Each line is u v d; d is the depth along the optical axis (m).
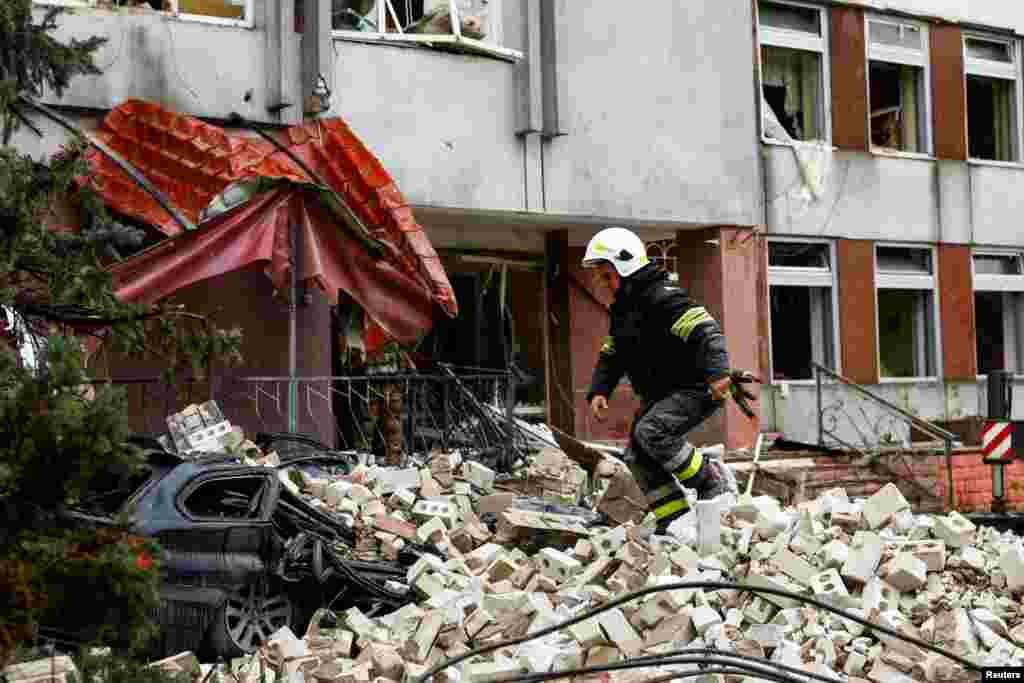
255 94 14.56
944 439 16.62
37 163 6.54
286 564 8.08
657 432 9.17
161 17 14.02
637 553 8.44
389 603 8.45
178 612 7.38
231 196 12.86
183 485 7.74
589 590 8.04
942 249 22.19
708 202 18.28
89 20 13.57
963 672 7.27
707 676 6.64
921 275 22.11
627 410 19.34
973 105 23.44
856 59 21.20
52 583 4.75
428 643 7.49
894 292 22.11
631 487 10.40
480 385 14.10
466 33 16.09
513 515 9.96
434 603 8.11
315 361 14.66
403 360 15.50
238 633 7.78
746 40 18.83
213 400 12.03
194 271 12.16
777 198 20.06
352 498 10.16
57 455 4.73
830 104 20.94
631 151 17.55
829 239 20.78
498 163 16.42
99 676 5.06
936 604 8.20
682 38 18.12
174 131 13.36
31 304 6.29
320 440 14.02
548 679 6.71
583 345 19.03
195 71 14.21
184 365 6.66
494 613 7.89
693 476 9.27
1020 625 8.16
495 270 18.78
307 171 13.73
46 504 4.80
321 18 14.80
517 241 18.89
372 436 13.67
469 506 10.73
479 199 16.27
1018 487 17.42
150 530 7.36
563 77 16.97
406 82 15.75
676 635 7.34
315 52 14.76
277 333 14.28
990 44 23.44
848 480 16.11
